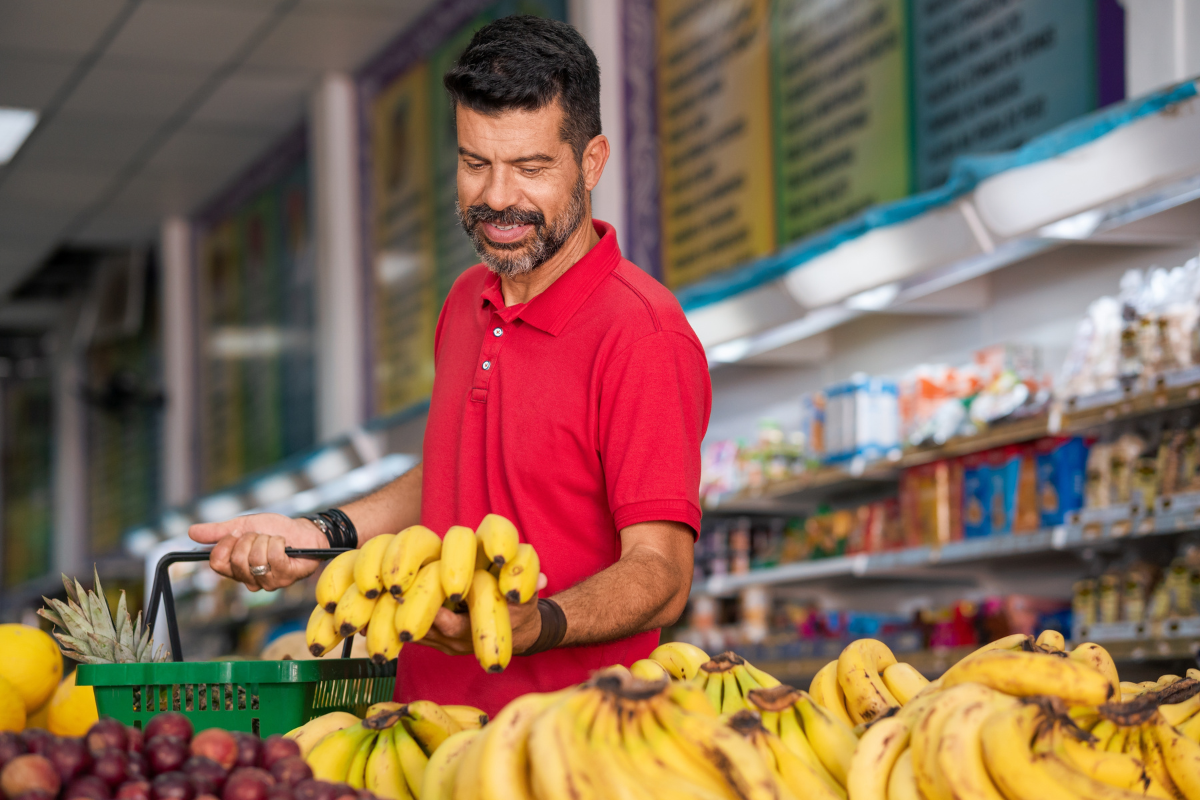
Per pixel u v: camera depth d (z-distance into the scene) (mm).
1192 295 3020
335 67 6938
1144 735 1169
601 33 5070
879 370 4430
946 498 3699
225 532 1647
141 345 10359
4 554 13797
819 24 4352
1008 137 3594
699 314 4043
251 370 8375
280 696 1345
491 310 1785
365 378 7008
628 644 1647
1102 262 3592
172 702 1328
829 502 4738
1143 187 2660
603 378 1622
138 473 10406
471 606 1154
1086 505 3193
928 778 1058
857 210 4164
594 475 1652
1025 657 1150
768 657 4273
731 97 4746
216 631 8812
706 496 4719
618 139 5062
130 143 7824
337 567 1187
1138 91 3174
